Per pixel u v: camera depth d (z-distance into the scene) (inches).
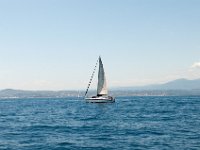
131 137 1827.0
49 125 2620.6
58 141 1723.7
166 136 1820.9
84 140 1745.8
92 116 3580.2
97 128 2342.5
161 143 1587.1
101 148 1496.1
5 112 4697.3
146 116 3373.5
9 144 1649.9
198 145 1501.0
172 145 1519.4
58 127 2452.0
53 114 4055.1
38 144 1633.9
